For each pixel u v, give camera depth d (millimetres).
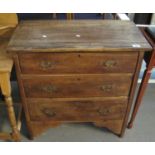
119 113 1379
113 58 1093
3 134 1438
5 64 1108
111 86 1223
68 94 1255
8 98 1229
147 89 1996
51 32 1186
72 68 1125
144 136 1549
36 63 1095
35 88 1209
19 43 1062
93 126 1626
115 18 1588
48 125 1436
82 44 1058
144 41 1101
